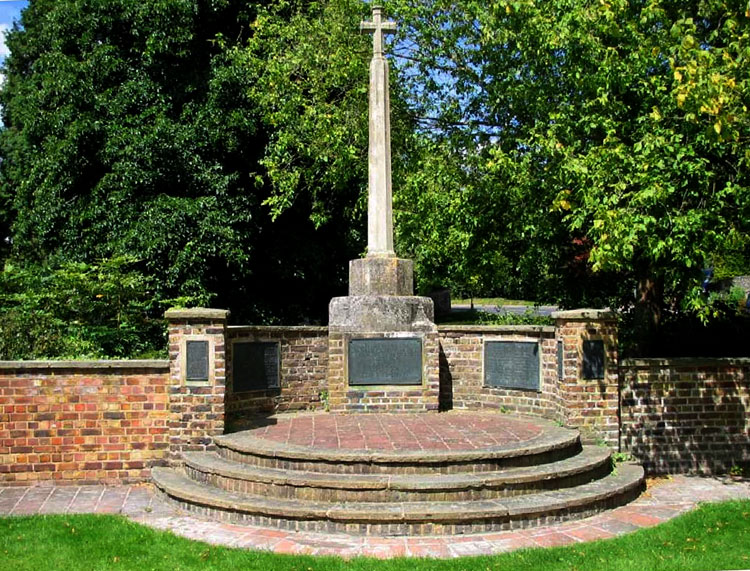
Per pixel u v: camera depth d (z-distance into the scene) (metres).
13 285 15.30
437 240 14.46
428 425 9.91
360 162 16.38
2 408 9.31
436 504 7.43
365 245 21.03
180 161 17.53
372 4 15.23
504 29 13.09
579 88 11.53
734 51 9.00
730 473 9.98
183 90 18.09
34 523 7.34
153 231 16.64
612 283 15.70
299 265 20.55
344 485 7.54
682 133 9.22
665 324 13.98
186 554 6.39
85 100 17.61
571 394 9.73
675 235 8.79
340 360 10.97
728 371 10.18
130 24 17.81
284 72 16.39
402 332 11.00
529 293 17.30
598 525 7.46
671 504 8.33
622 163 9.43
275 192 18.33
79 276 13.14
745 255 12.32
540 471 8.02
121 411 9.45
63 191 17.89
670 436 10.04
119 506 8.24
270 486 7.79
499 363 11.38
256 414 10.72
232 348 10.32
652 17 10.15
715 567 5.95
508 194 13.36
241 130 18.00
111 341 12.94
